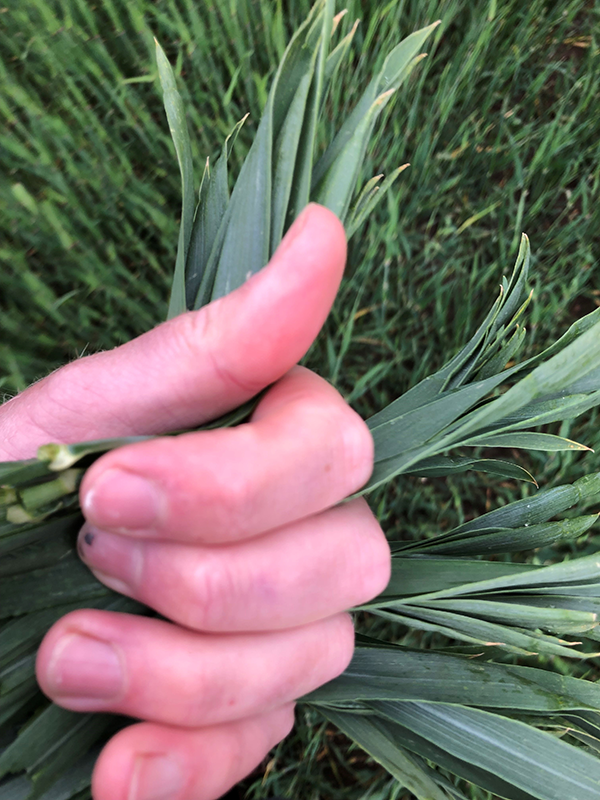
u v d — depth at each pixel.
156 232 0.26
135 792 0.10
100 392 0.12
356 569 0.11
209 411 0.12
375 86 0.11
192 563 0.10
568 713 0.12
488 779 0.12
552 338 0.28
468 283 0.29
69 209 0.24
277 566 0.10
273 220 0.11
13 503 0.09
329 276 0.10
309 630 0.12
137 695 0.10
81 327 0.24
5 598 0.10
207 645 0.11
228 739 0.11
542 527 0.12
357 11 0.28
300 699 0.13
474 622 0.11
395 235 0.26
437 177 0.30
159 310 0.25
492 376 0.12
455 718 0.12
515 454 0.28
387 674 0.13
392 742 0.12
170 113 0.11
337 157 0.11
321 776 0.24
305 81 0.10
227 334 0.10
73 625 0.10
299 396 0.11
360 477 0.11
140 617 0.11
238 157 0.26
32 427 0.13
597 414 0.27
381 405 0.28
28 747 0.10
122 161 0.25
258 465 0.10
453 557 0.13
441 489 0.28
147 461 0.09
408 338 0.29
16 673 0.10
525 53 0.32
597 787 0.11
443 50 0.31
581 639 0.23
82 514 0.10
